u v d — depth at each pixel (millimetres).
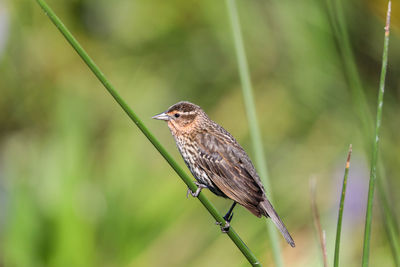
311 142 12078
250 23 12031
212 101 13336
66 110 9883
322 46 11008
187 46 12945
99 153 11602
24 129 13109
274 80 12336
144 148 11398
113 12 12922
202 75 13219
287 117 12375
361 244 10500
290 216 11398
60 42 13391
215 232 10242
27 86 13297
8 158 11812
